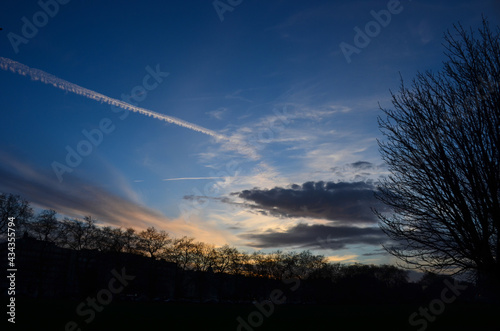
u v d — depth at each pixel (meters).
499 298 16.86
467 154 15.07
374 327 33.62
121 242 109.12
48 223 93.75
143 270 117.75
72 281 117.94
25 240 93.69
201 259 133.50
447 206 15.48
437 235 15.87
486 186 14.70
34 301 66.62
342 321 40.62
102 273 108.75
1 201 73.94
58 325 26.50
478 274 16.39
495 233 15.16
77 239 98.81
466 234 15.09
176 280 131.75
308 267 143.25
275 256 144.50
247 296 140.50
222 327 30.92
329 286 139.38
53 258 114.81
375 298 136.00
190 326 30.84
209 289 161.88
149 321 34.09
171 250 125.88
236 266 141.25
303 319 43.66
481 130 14.98
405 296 135.88
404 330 30.92
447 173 15.35
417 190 16.36
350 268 144.25
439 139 15.84
